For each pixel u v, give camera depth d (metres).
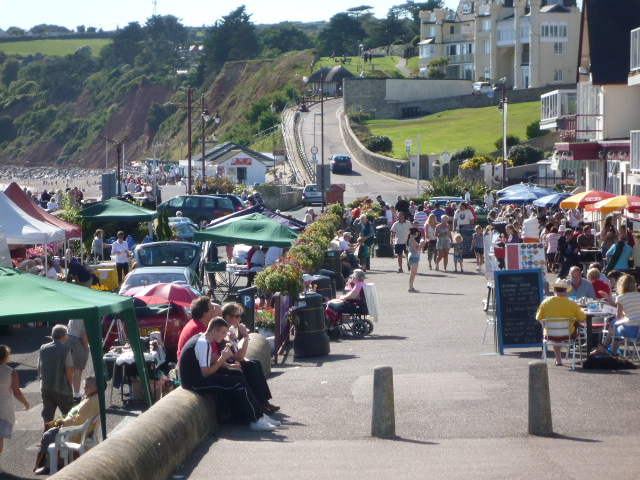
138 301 25.03
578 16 174.75
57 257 40.69
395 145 135.38
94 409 15.62
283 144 158.00
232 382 15.09
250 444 14.01
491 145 124.38
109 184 67.44
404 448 13.48
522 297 22.47
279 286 25.05
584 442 13.63
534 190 63.19
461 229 54.31
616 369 19.69
